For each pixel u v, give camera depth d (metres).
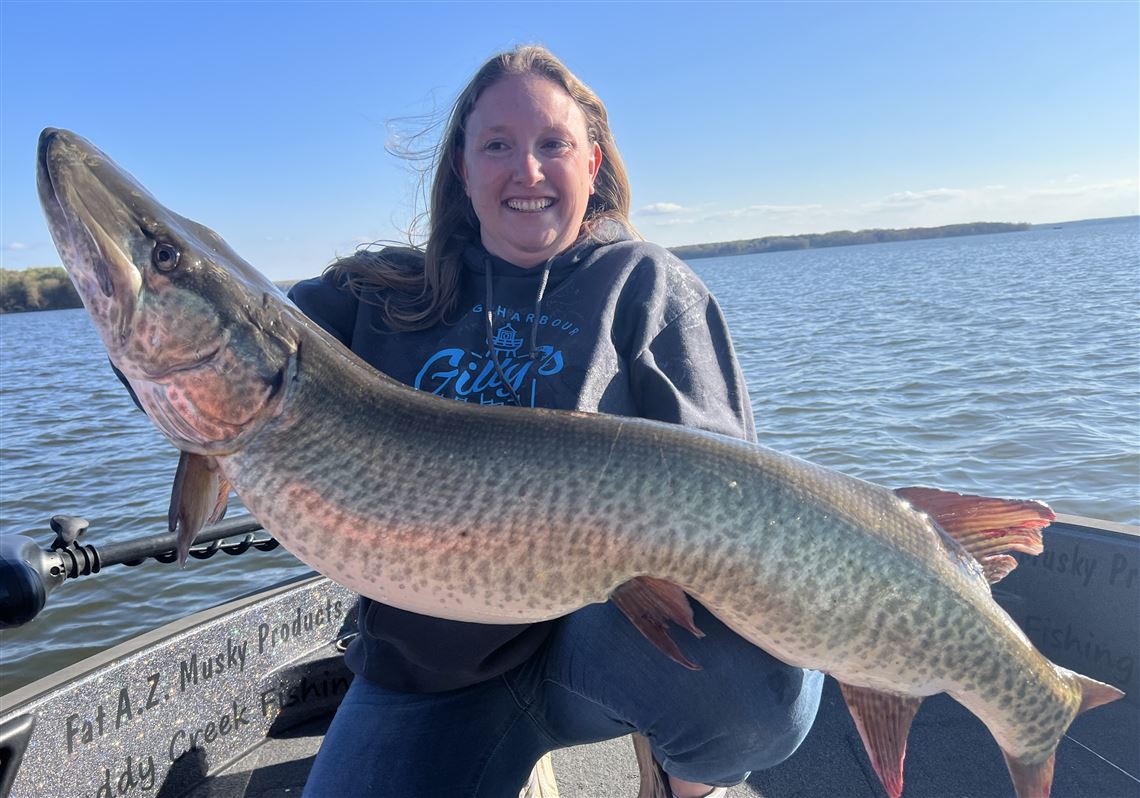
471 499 0.71
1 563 0.73
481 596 0.72
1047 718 0.76
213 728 1.07
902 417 3.79
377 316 0.92
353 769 0.79
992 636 0.73
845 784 1.02
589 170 0.93
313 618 1.21
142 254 0.73
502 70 0.88
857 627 0.71
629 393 0.85
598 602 0.73
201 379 0.75
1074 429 3.35
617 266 0.89
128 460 3.81
